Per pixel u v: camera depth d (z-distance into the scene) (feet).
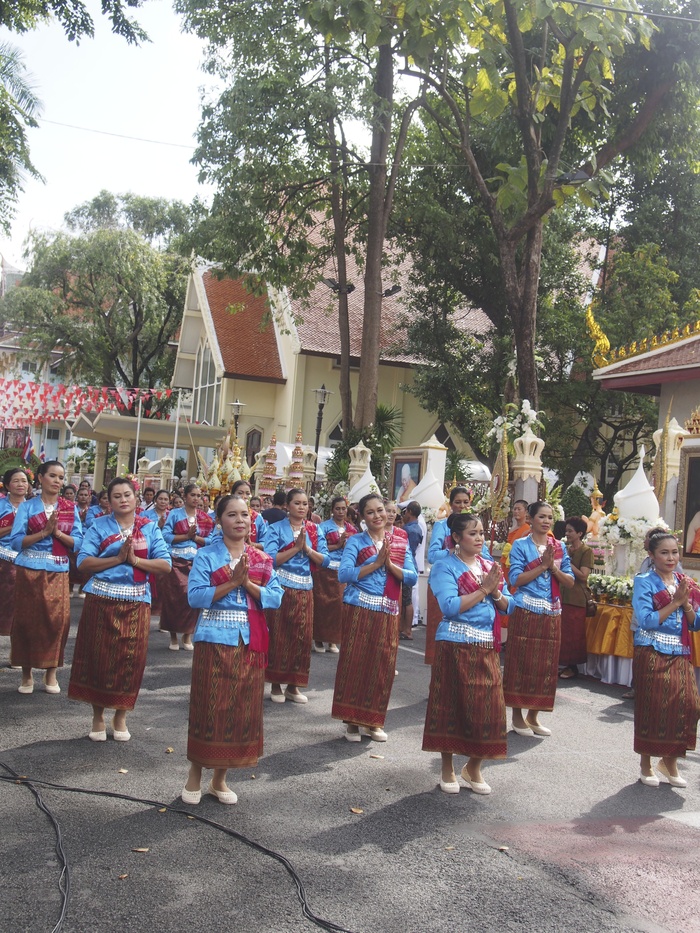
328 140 69.72
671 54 61.93
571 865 16.53
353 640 24.13
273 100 62.80
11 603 32.65
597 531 44.39
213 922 13.51
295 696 28.66
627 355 64.69
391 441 75.15
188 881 14.80
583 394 86.79
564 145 69.36
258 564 18.51
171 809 18.02
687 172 90.58
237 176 66.39
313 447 102.78
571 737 26.63
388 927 13.69
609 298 89.04
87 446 131.34
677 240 92.12
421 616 48.83
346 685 24.02
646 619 22.09
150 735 23.43
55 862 15.17
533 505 26.99
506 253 55.93
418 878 15.51
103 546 22.57
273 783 20.17
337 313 106.93
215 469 46.32
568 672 36.42
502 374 85.71
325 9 47.65
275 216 82.23
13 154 56.13
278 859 15.88
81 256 115.14
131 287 116.67
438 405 90.84
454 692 20.06
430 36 48.75
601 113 65.67
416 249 88.74
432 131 81.61
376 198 70.28
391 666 24.23
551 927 14.06
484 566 20.84
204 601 17.90
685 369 57.41
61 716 24.81
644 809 20.20
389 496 58.85
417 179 83.05
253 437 107.45
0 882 14.33
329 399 103.60
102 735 22.65
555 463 91.25
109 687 22.26
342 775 21.11
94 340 119.24
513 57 50.16
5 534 32.01
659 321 83.25
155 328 129.80
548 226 85.92
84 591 22.74
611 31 44.73
